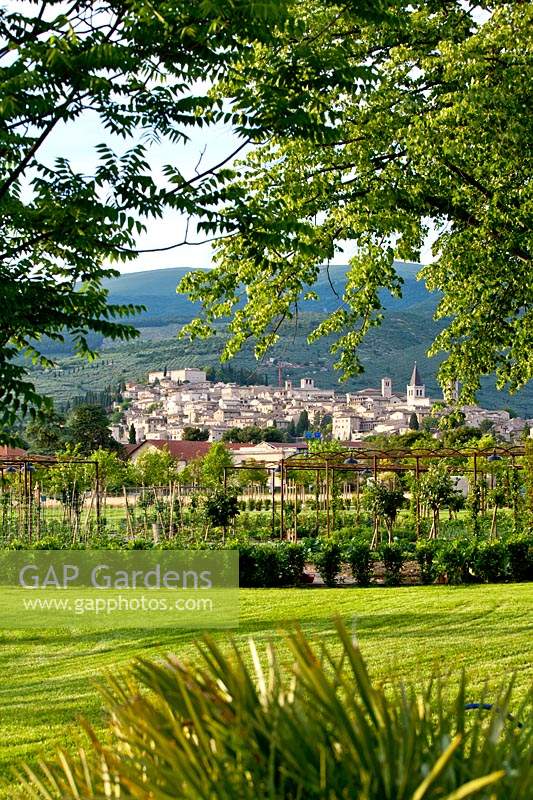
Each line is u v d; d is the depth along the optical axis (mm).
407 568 22547
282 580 20484
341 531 30031
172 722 2219
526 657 10344
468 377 16734
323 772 1970
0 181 6828
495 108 12945
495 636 12039
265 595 18203
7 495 28688
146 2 6160
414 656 10641
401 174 14336
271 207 7680
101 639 13328
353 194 14766
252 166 15531
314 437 34031
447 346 17078
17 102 6059
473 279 15586
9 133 6379
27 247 7074
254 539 31750
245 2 6289
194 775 2012
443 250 16922
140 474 43906
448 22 14883
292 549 20516
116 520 35500
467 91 12930
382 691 2328
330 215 15516
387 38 14742
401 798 1942
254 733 2135
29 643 13320
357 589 19172
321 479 42781
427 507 29422
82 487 30031
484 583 19859
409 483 34750
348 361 17250
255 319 17047
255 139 7574
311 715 2133
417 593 17844
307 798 2027
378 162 15133
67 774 2453
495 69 13430
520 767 2039
